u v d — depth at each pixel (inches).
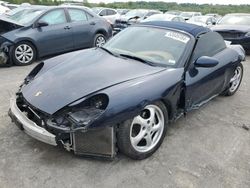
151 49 148.5
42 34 281.7
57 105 108.9
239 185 112.0
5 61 264.7
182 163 122.5
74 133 107.1
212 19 735.7
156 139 127.0
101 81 118.5
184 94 139.3
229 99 204.7
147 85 118.6
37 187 103.6
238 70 207.3
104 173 112.6
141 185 107.7
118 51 152.4
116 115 105.6
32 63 283.0
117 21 541.6
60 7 304.0
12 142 129.0
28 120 112.9
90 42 331.6
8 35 263.1
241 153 134.0
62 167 114.5
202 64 141.9
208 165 122.6
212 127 157.5
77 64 136.6
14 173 109.7
